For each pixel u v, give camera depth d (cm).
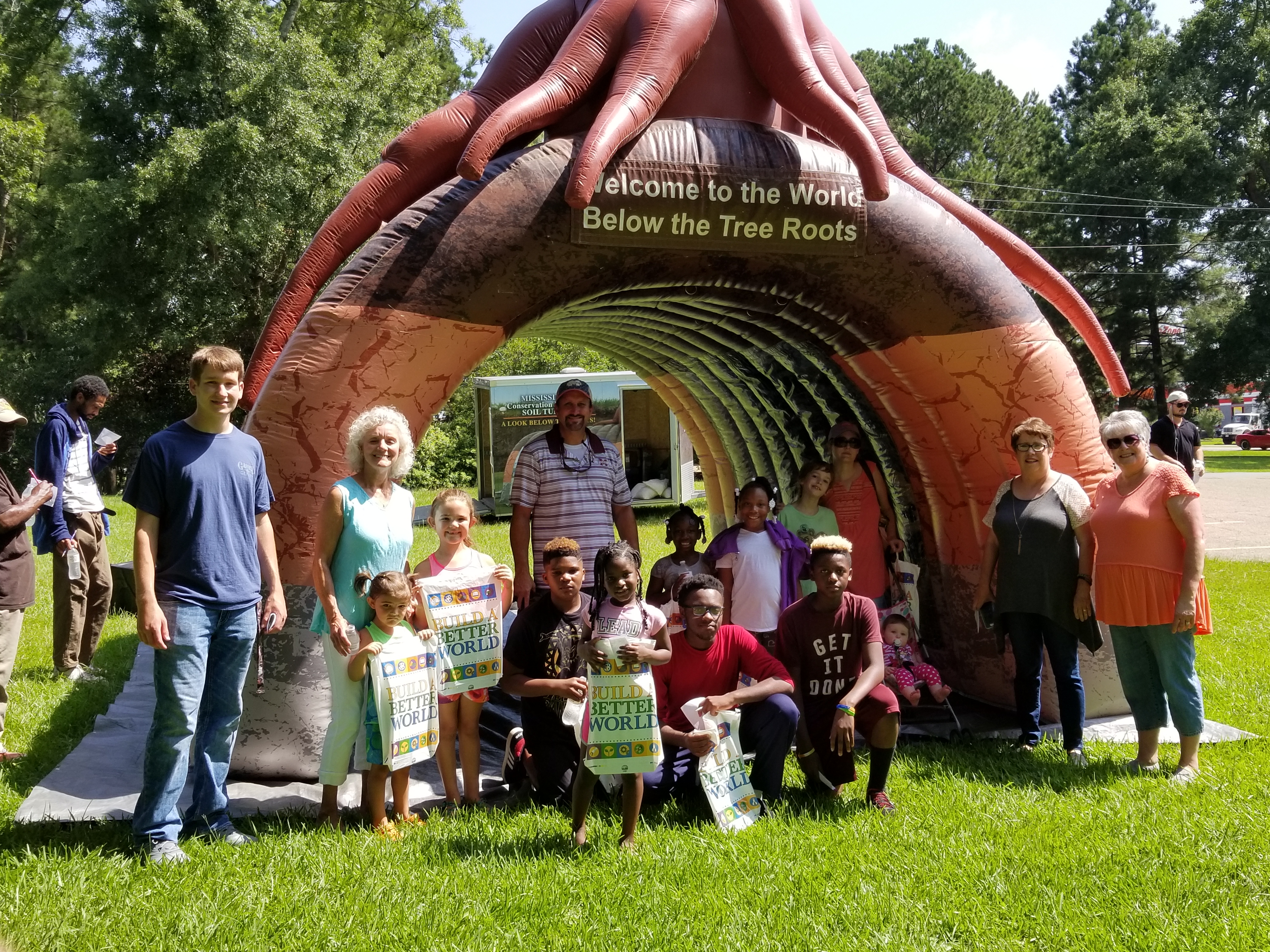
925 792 484
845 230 555
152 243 2492
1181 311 4297
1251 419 9819
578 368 2241
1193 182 4181
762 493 580
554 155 523
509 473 1920
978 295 581
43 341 3253
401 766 432
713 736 438
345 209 536
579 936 335
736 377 796
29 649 852
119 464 2925
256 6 2567
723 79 566
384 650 434
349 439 464
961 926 339
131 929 336
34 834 435
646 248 532
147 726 606
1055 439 593
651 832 433
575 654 472
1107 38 5000
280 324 529
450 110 552
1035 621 554
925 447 641
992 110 4409
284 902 357
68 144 3019
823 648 482
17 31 3106
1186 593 491
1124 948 323
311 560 502
